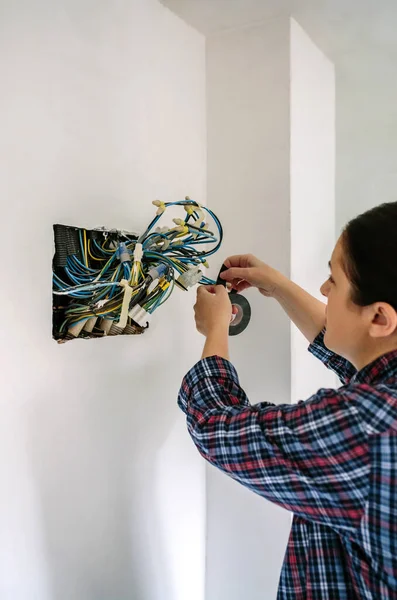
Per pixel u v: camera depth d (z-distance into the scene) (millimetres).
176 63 1121
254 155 1180
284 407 581
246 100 1188
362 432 506
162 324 1079
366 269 558
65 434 837
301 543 638
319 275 1345
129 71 973
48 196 794
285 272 1146
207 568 1258
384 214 560
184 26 1153
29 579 771
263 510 1180
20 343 750
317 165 1327
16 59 740
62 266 805
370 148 1585
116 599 953
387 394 518
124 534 976
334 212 1496
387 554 504
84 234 846
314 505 542
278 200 1153
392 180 1573
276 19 1147
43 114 786
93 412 898
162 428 1086
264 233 1169
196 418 641
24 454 762
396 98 1496
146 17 1021
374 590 547
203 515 1250
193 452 1203
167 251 937
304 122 1229
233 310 1041
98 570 910
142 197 1009
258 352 1176
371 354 619
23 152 751
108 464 935
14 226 737
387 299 549
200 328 811
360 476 506
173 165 1109
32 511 777
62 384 832
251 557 1196
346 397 533
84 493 879
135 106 990
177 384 1132
